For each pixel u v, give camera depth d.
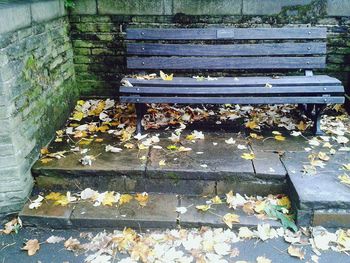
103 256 2.62
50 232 2.90
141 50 3.89
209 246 2.69
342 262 2.56
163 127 3.90
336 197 2.76
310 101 3.50
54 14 3.84
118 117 4.16
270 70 4.52
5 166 2.88
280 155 3.35
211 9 4.26
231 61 3.90
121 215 2.90
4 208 2.98
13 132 2.85
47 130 3.58
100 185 3.19
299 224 2.83
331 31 4.30
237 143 3.56
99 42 4.47
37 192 3.18
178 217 2.87
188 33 3.87
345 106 4.39
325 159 3.26
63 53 4.15
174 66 3.91
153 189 3.17
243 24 4.33
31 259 2.63
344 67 4.43
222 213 2.93
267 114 4.23
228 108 4.41
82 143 3.59
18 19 2.96
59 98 3.97
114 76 4.61
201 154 3.34
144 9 4.29
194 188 3.14
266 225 2.81
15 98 2.90
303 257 2.60
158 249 2.66
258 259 2.58
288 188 3.04
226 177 3.08
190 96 3.55
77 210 2.96
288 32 3.85
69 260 2.62
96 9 4.31
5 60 2.74
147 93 3.52
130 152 3.39
